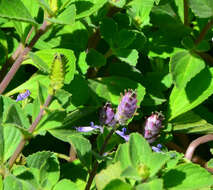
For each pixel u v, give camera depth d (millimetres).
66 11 519
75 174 530
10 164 479
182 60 579
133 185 478
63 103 462
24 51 532
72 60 540
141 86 582
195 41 591
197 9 572
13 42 582
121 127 562
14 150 491
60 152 583
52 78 441
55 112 461
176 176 478
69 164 536
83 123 563
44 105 448
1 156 488
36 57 511
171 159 510
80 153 501
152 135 533
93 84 580
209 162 556
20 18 499
